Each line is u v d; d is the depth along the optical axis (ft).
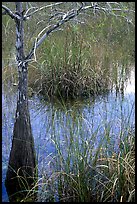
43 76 21.56
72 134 11.66
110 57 23.75
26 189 10.65
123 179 10.63
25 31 15.97
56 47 21.63
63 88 21.29
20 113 10.74
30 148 11.12
